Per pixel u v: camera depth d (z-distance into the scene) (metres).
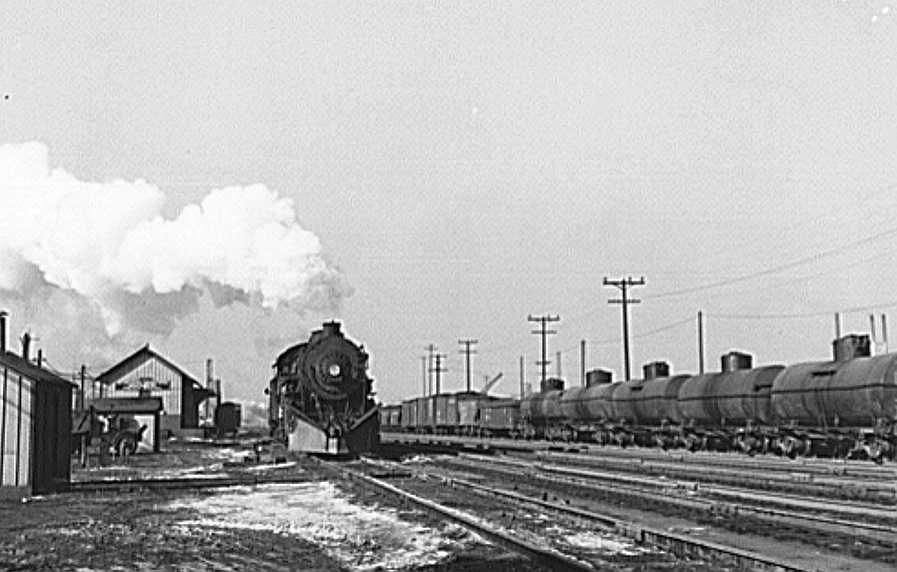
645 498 25.97
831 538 18.08
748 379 47.38
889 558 15.87
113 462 46.38
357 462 42.50
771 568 14.34
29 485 26.83
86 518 22.45
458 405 91.62
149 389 88.50
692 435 53.50
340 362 45.56
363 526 20.47
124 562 16.33
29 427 27.02
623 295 77.69
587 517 20.91
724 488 28.48
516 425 79.56
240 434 100.38
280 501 26.00
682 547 16.50
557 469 38.53
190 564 16.06
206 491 29.14
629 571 14.66
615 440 63.16
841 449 42.03
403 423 110.19
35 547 18.02
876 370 37.72
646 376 63.03
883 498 24.59
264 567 15.70
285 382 48.59
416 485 30.91
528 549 15.80
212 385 111.94
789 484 28.92
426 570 15.20
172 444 71.50
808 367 42.88
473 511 23.33
